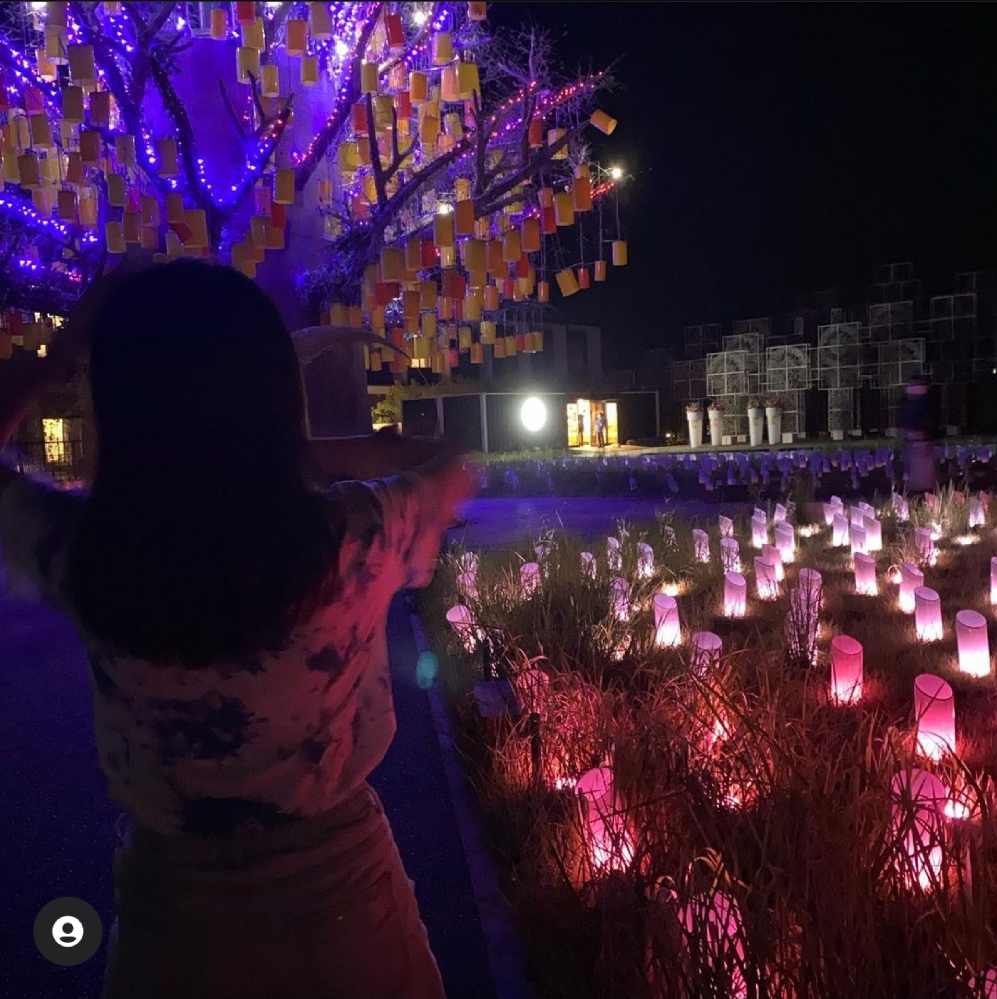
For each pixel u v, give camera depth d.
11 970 3.29
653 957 2.49
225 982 1.47
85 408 1.41
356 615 1.47
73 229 8.24
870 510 10.95
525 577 7.50
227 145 7.47
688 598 8.05
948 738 3.97
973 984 2.38
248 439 1.35
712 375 39.88
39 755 5.35
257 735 1.42
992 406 33.62
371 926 1.54
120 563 1.31
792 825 2.98
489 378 37.72
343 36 6.80
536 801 3.71
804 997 2.29
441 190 9.26
